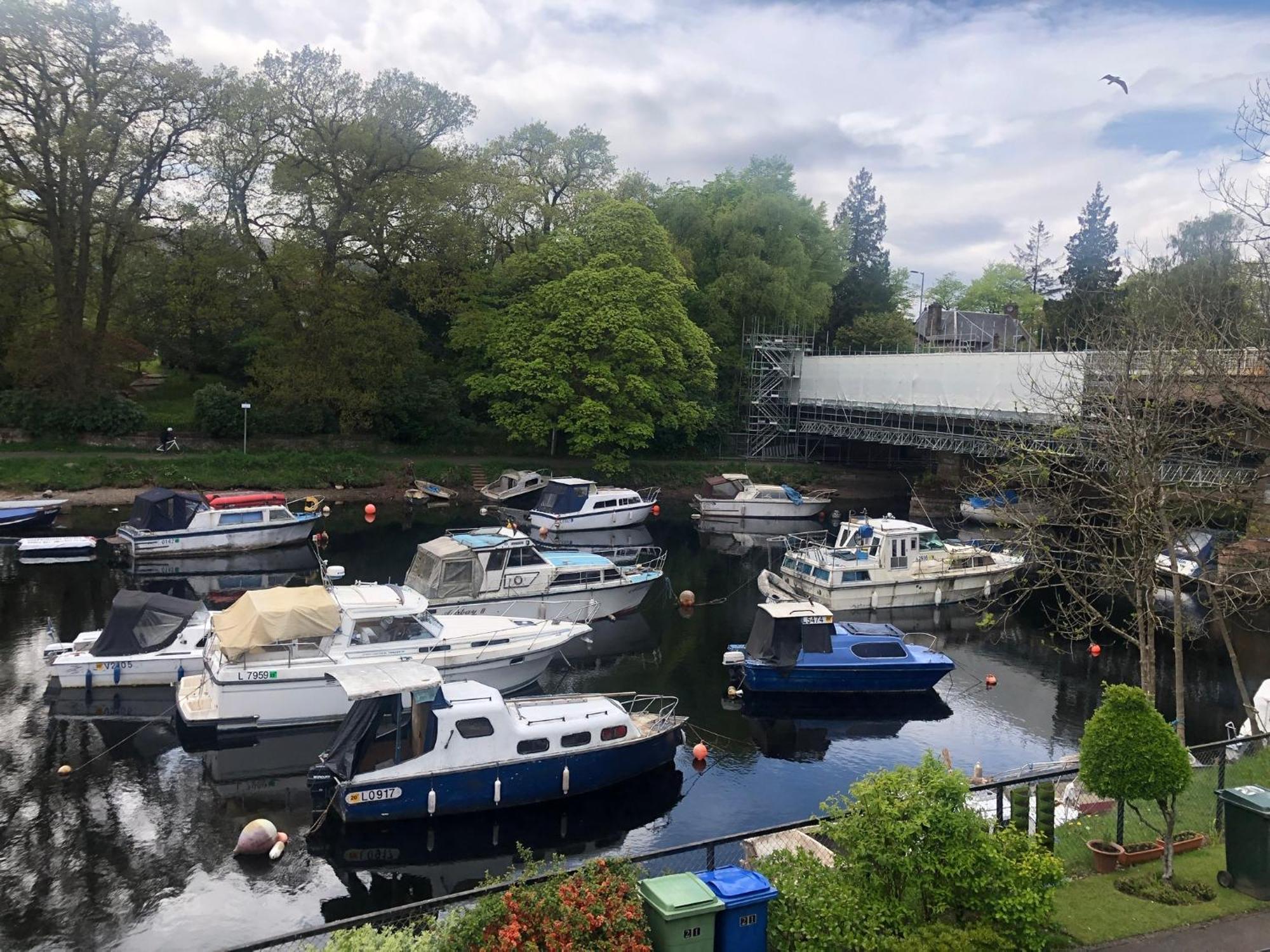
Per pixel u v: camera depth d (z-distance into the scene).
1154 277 33.09
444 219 62.88
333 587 27.38
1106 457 23.64
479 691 20.86
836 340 88.31
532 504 60.84
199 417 60.47
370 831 19.22
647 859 12.09
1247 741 16.81
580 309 61.56
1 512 45.78
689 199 77.12
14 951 15.16
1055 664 32.28
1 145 52.50
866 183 97.69
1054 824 14.23
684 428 71.50
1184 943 10.98
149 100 53.31
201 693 24.72
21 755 22.58
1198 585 36.00
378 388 63.00
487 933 9.27
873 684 28.55
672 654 32.31
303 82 58.97
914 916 10.18
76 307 55.69
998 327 92.69
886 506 66.19
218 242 58.16
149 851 18.47
